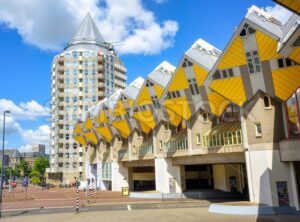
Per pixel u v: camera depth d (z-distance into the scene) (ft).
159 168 164.25
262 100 104.63
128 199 157.17
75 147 359.05
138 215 95.14
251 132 105.81
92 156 270.05
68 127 361.71
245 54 102.17
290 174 97.91
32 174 407.64
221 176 161.17
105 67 387.55
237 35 101.40
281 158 99.30
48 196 198.18
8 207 136.46
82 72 375.66
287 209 94.38
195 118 138.51
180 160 155.94
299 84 96.63
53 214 105.09
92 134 250.16
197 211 101.96
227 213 95.35
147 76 161.38
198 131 136.46
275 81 100.42
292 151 94.02
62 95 366.43
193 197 152.87
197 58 129.39
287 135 100.22
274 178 99.04
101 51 406.21
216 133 125.49
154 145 168.25
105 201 149.69
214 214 94.43
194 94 132.77
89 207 126.31
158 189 163.32
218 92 111.45
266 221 79.36
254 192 102.73
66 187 316.19
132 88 192.75
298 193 96.58
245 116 107.86
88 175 273.75
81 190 249.75
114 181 218.18
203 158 140.15
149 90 162.50
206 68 124.57
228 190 154.61
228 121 127.85
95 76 377.09
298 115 96.58
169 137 162.50
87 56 379.55
